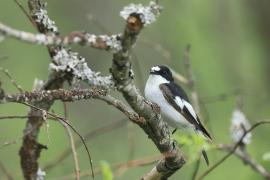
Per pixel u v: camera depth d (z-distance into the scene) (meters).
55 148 14.75
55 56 5.67
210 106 16.38
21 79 16.75
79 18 17.66
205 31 17.91
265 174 9.40
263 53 16.33
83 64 5.62
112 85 5.54
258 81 17.45
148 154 15.63
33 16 6.14
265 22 16.00
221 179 14.45
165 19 17.64
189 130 10.78
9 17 17.47
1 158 14.95
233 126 9.37
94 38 4.90
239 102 9.48
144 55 16.30
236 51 17.88
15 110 15.62
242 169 14.50
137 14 4.93
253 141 14.51
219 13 18.09
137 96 5.71
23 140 6.86
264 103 15.45
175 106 10.78
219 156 14.59
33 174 6.95
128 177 14.02
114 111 16.66
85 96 5.65
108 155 15.49
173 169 6.74
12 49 17.11
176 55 17.17
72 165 13.55
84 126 16.39
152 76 11.09
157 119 6.06
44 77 17.05
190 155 6.68
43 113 5.84
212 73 17.67
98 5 17.64
